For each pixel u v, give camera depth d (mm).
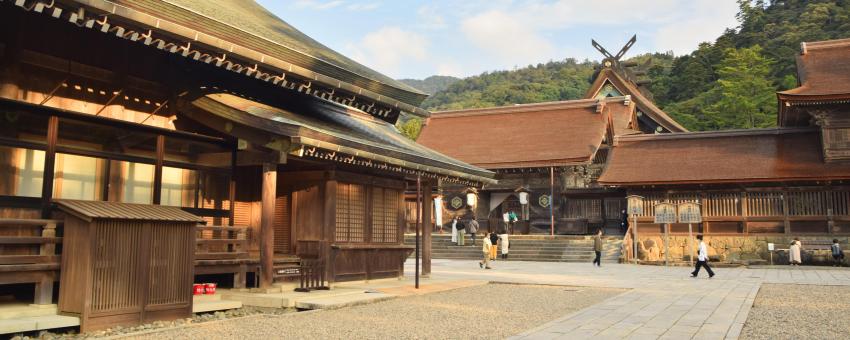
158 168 12164
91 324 9336
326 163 15594
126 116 12109
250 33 11688
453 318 11766
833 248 29156
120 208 10336
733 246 32406
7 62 10344
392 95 16609
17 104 9953
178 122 13062
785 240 31297
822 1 95500
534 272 24859
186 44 10688
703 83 80562
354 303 13281
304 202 16172
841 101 30625
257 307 12680
